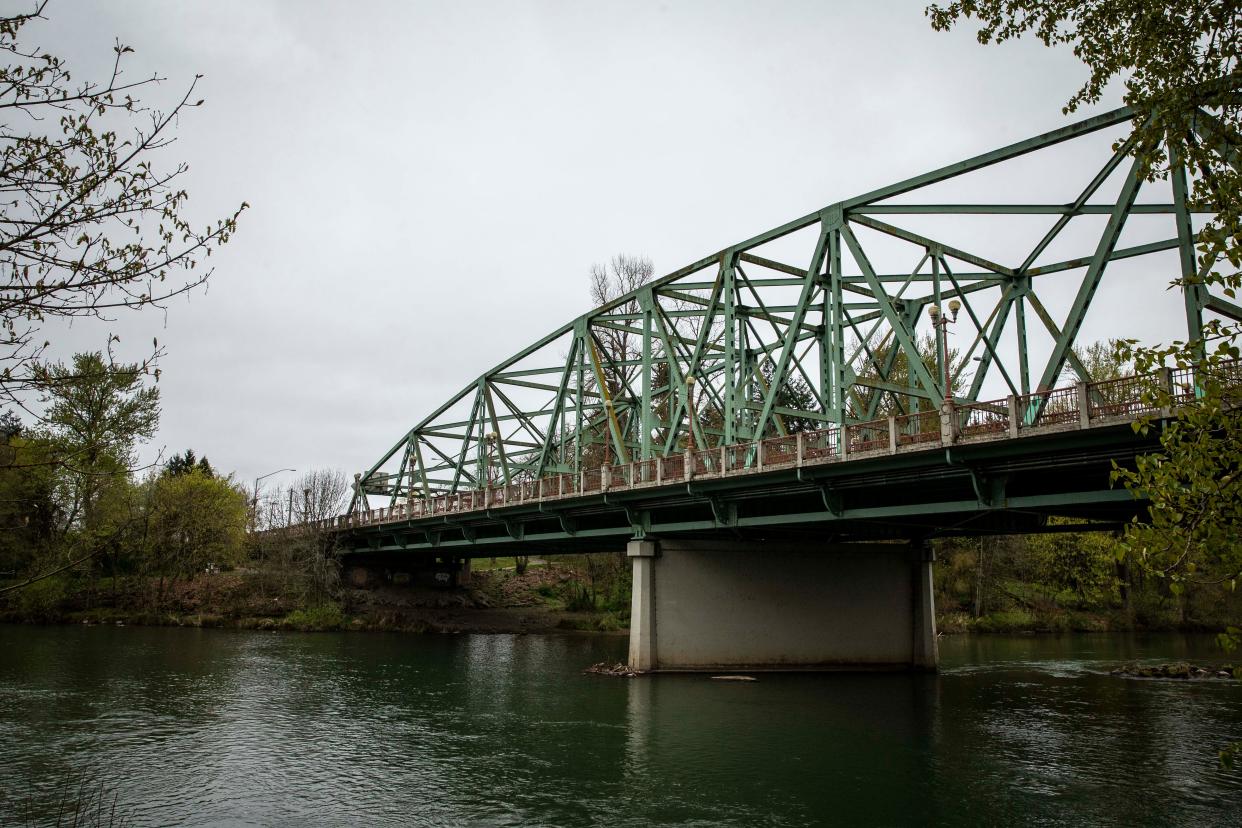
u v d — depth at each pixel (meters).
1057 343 26.94
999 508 26.34
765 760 22.83
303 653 47.88
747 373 44.78
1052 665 43.94
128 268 9.40
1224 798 19.36
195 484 69.62
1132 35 14.73
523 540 50.94
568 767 22.19
